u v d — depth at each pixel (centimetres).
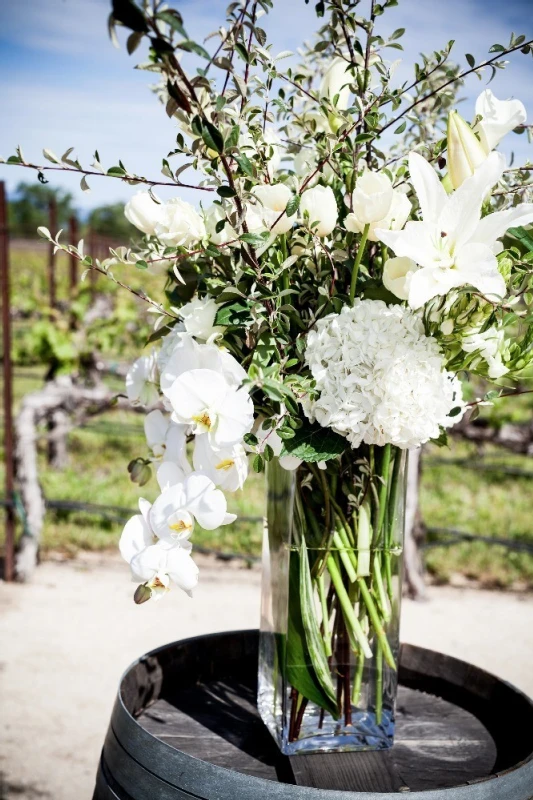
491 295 106
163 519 114
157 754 116
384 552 130
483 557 526
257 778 110
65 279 823
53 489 599
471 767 130
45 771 292
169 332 135
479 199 104
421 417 109
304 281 126
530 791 117
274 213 112
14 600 446
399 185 123
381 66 118
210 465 115
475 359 118
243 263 120
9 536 474
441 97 128
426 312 114
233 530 547
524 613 451
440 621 434
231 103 114
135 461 138
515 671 373
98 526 559
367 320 112
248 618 430
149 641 400
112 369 635
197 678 160
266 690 138
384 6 115
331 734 132
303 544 128
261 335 115
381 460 127
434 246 105
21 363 712
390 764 129
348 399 109
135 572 112
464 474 711
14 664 371
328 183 126
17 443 487
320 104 120
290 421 112
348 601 129
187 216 114
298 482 127
